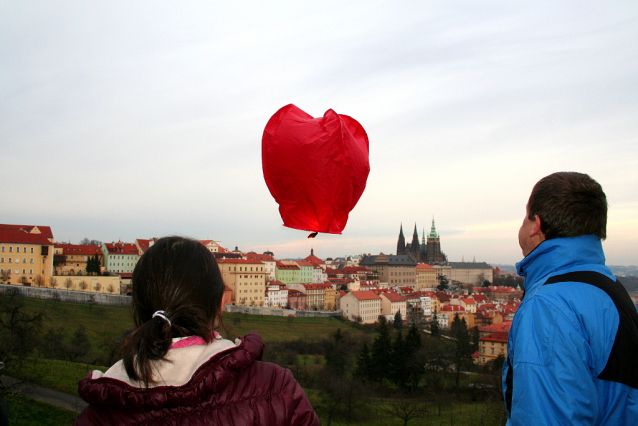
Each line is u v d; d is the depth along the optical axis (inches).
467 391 2353.6
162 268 93.0
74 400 1421.0
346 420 1770.4
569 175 124.3
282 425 87.3
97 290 3855.8
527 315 108.7
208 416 83.0
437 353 2479.1
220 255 5315.0
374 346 2399.1
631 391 101.0
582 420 94.0
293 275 6353.3
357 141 113.1
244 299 4635.8
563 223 118.3
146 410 81.3
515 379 103.3
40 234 3698.3
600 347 101.8
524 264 127.5
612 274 117.2
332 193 99.8
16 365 1478.8
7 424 120.1
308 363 2559.1
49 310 3002.0
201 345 90.0
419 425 1738.4
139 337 85.4
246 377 90.2
